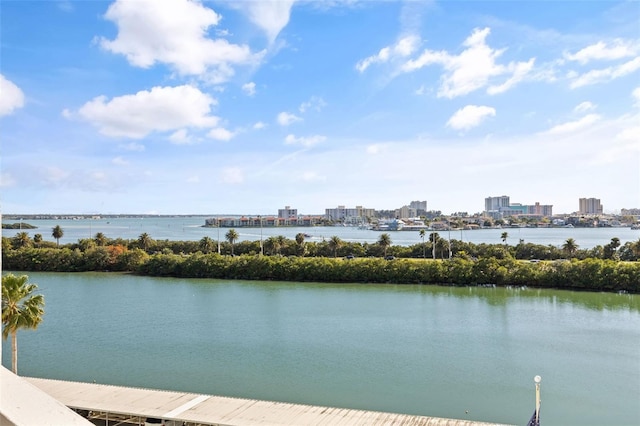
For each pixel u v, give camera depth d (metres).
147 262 119.94
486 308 77.88
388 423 32.19
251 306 79.81
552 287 97.75
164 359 51.03
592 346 55.81
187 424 32.50
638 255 121.00
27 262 126.06
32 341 58.09
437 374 46.50
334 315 72.50
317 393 41.75
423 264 105.19
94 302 83.75
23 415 3.06
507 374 46.56
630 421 36.53
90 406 34.09
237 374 46.56
